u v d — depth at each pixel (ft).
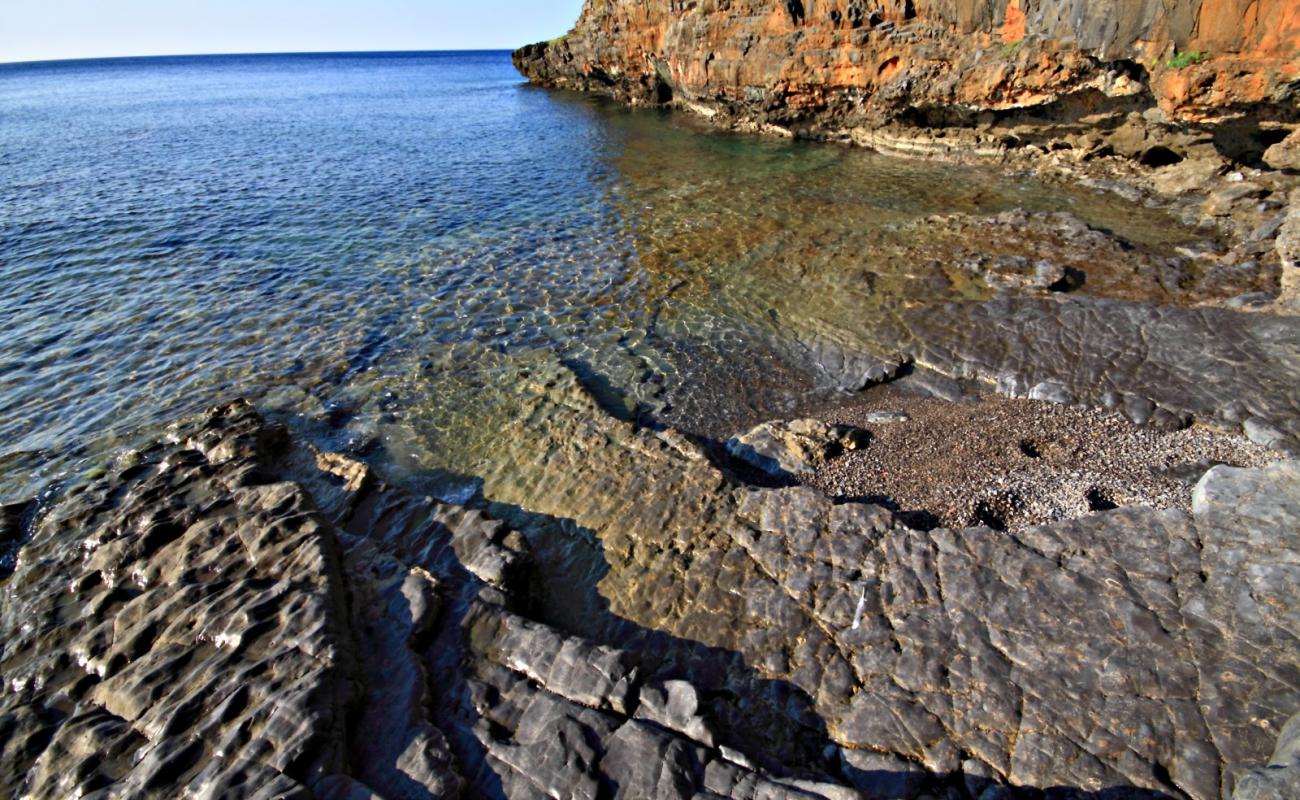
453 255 86.69
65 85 444.96
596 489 44.93
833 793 24.66
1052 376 53.78
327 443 52.19
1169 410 48.57
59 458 50.72
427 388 58.44
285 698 27.76
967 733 28.48
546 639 32.09
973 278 69.10
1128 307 59.00
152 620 33.58
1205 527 34.30
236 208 107.45
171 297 75.72
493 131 180.55
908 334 61.21
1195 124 85.71
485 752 27.58
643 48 195.11
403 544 40.47
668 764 26.32
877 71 124.88
